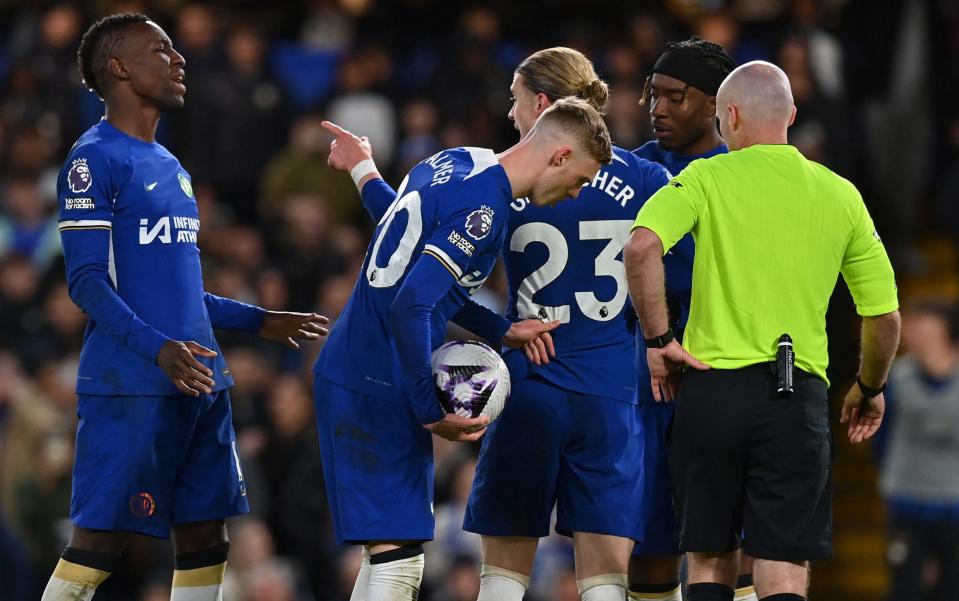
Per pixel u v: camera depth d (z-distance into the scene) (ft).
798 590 58.80
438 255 56.44
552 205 61.98
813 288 59.52
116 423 59.47
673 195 59.16
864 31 158.92
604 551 63.72
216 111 150.00
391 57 169.58
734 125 61.62
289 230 143.33
